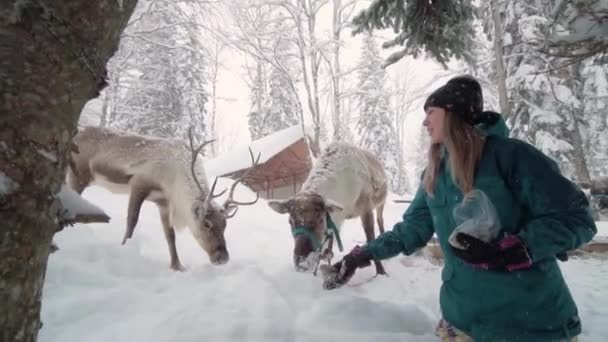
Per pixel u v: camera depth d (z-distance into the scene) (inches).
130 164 225.8
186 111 868.0
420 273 197.5
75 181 244.1
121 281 151.6
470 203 70.1
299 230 155.3
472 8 212.4
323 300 115.5
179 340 90.4
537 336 71.1
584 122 624.1
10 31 43.1
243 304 114.6
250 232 305.7
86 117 703.7
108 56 57.0
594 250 248.2
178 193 211.8
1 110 41.1
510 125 553.0
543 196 67.9
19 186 41.9
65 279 142.8
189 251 244.2
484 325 74.7
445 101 77.5
